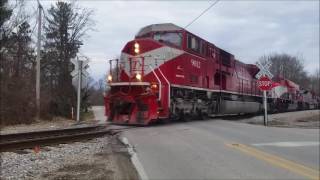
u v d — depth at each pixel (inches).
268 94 1775.3
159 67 896.3
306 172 426.9
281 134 766.5
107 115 934.4
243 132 793.6
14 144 584.4
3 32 1758.1
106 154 547.5
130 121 898.7
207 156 513.0
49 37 2267.5
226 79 1282.0
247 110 1503.4
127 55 929.5
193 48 1027.9
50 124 1205.7
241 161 481.4
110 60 954.1
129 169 443.2
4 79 1349.7
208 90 1120.2
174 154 529.0
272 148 586.2
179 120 1015.6
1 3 1670.8
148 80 899.4
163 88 887.1
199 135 722.2
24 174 432.5
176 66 935.7
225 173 418.6
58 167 468.1
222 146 596.1
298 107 2465.6
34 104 1365.7
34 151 566.9
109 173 427.5
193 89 1021.2
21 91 1348.4
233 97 1363.2
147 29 998.4
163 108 884.0
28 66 1841.8
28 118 1255.5
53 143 642.2
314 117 1477.6
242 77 1470.2
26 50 1886.1
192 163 470.0
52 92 1678.2
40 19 1381.6
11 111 1218.0
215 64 1180.5
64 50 2220.7
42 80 2046.0
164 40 970.7
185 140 655.8
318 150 570.3
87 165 473.1
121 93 910.4
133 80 904.9
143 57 909.8
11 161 495.2
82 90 1756.9
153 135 719.7
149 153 538.9
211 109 1165.1
